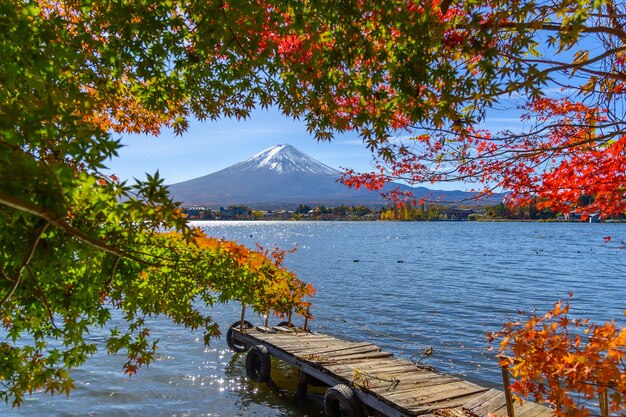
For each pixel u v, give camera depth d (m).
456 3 3.49
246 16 3.93
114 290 3.95
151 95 5.04
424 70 3.68
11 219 2.21
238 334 14.42
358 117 4.16
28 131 1.96
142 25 4.13
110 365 13.16
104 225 3.21
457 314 21.05
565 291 27.56
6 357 3.47
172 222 2.50
